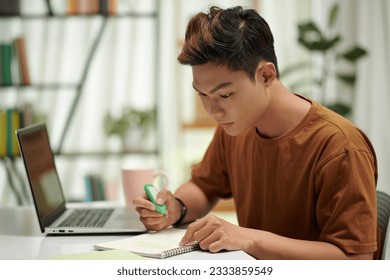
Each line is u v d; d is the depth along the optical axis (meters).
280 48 4.02
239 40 1.11
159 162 3.68
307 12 4.00
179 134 4.04
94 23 3.93
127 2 3.92
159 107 3.91
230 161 1.52
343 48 3.71
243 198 1.47
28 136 1.38
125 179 1.63
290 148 1.30
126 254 1.05
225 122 1.18
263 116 1.30
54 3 3.83
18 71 3.46
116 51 3.97
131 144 3.59
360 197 1.18
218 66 1.11
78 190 3.95
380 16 3.59
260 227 1.41
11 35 3.87
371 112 3.64
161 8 3.96
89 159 3.95
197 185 1.59
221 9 1.18
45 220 1.36
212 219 1.14
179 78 4.01
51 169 1.56
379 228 1.34
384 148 3.61
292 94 1.33
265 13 4.00
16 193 3.55
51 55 3.91
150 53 3.98
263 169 1.36
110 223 1.39
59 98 3.92
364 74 3.64
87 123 3.96
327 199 1.23
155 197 1.33
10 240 1.29
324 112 1.30
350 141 1.23
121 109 3.98
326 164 1.23
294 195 1.32
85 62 3.93
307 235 1.33
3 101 3.85
